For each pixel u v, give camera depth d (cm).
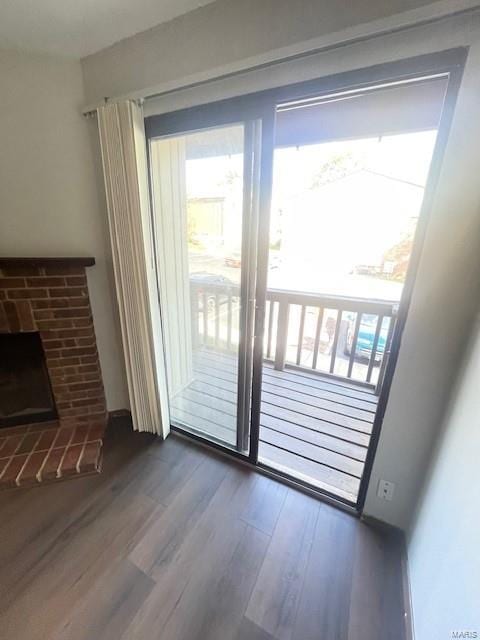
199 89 125
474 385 86
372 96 179
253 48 110
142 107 140
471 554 69
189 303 173
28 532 139
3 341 188
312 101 112
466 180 90
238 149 132
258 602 114
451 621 74
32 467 170
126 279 167
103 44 138
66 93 154
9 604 113
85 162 166
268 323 300
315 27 99
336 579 122
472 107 84
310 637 105
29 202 165
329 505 154
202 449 192
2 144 154
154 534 139
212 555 130
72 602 113
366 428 213
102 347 204
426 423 118
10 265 163
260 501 156
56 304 181
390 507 138
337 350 293
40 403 208
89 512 149
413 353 112
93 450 184
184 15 118
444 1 78
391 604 115
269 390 262
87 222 177
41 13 117
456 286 99
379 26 86
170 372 197
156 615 110
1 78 146
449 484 93
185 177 149
